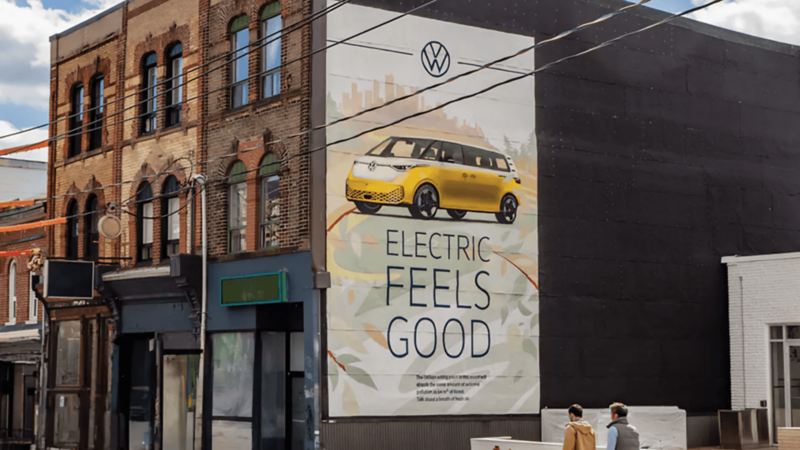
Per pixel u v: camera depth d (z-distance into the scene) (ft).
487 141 89.45
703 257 101.65
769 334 98.37
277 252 84.02
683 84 102.58
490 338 87.81
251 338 87.04
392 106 84.79
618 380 94.79
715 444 99.30
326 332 80.02
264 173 87.10
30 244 125.70
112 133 106.32
